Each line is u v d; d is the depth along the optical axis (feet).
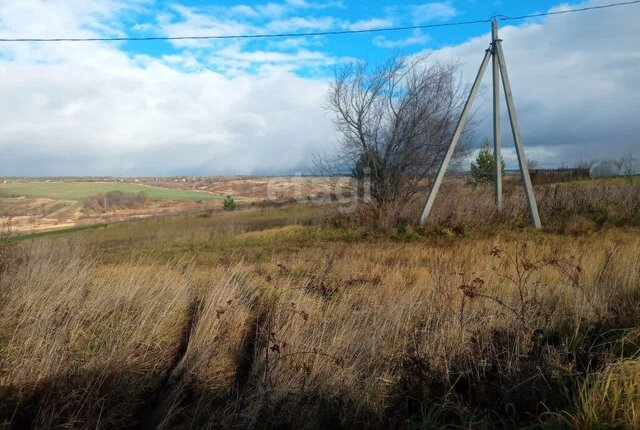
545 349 14.76
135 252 46.78
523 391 13.29
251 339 17.28
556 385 13.15
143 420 13.65
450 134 67.10
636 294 19.75
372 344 15.42
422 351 14.80
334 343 15.17
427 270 27.09
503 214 49.70
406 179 67.51
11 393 13.53
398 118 67.67
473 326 15.81
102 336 16.43
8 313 16.90
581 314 16.81
